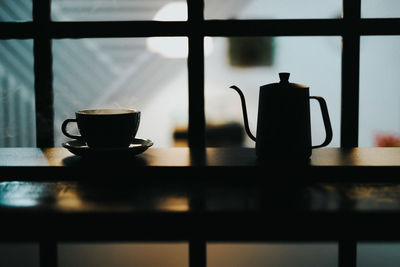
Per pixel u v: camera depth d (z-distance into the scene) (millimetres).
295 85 1220
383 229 1046
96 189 1141
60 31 1371
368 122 1494
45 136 1399
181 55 1380
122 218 1047
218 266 1396
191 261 1312
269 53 1662
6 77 1478
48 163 1207
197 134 1385
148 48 1403
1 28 1366
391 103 1514
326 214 1046
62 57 1406
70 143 1276
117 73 2586
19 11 1395
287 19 1354
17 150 1323
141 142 1323
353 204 1071
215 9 1438
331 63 1389
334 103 1406
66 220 1047
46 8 1369
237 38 1405
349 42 1354
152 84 2918
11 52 1438
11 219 1048
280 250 1494
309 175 1183
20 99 1488
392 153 1281
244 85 1542
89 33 1372
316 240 1053
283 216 1047
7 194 1117
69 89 1420
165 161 1221
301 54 1544
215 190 1135
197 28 1358
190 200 1090
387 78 1509
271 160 1215
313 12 1392
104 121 1203
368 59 1380
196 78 1370
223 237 1057
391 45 1455
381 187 1148
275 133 1208
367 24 1348
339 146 1395
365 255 1417
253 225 1049
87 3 1443
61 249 1445
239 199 1093
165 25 1363
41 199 1096
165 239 1053
